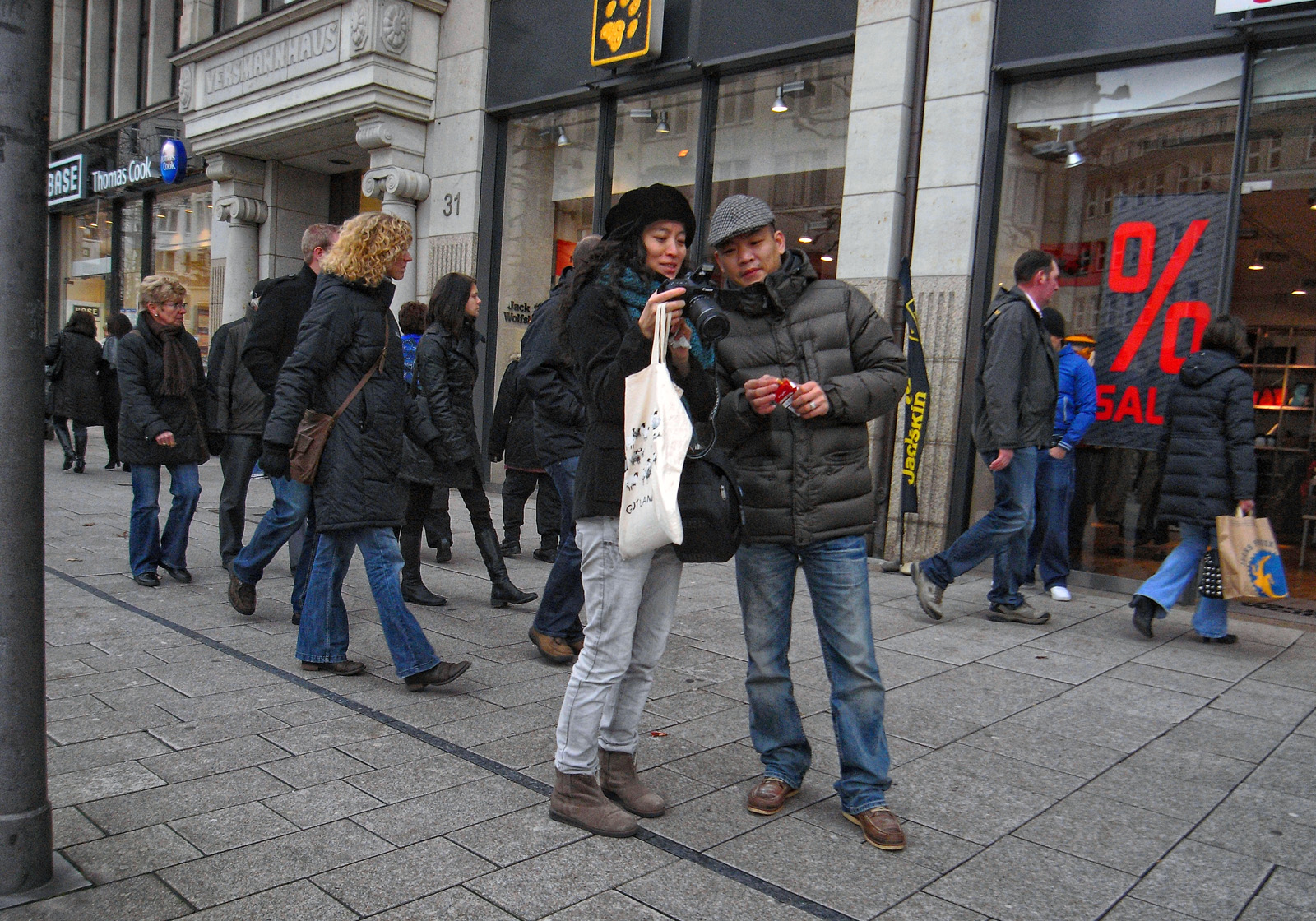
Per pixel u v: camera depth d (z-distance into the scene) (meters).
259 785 3.03
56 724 3.49
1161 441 5.35
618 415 2.72
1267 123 5.91
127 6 18.12
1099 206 6.55
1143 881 2.63
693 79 8.62
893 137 7.08
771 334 2.91
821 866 2.65
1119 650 5.04
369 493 3.86
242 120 12.30
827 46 7.59
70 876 2.44
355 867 2.54
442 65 10.69
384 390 3.92
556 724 3.67
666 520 2.40
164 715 3.61
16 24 2.17
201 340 15.34
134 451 5.61
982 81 6.71
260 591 5.68
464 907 2.36
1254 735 3.82
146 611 5.12
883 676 4.43
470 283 5.36
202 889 2.40
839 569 2.86
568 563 4.36
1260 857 2.80
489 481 10.68
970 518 7.01
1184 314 6.27
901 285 7.04
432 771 3.19
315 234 5.09
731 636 5.05
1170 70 6.23
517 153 10.32
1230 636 5.25
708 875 2.57
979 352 6.86
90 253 18.94
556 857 2.64
